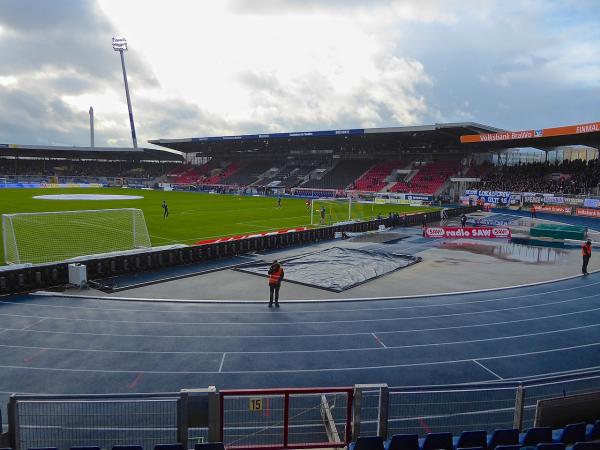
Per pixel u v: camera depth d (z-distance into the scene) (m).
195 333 14.51
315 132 77.62
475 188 71.19
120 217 42.22
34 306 16.83
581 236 34.31
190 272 22.83
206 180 105.75
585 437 7.70
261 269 23.64
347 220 45.62
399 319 16.30
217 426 7.71
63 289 19.19
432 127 64.56
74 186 95.19
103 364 12.13
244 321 15.74
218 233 35.38
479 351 13.56
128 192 81.62
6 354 12.62
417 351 13.48
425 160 88.75
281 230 37.88
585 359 13.09
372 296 19.19
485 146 74.81
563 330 15.43
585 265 23.73
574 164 67.56
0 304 17.00
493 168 76.56
